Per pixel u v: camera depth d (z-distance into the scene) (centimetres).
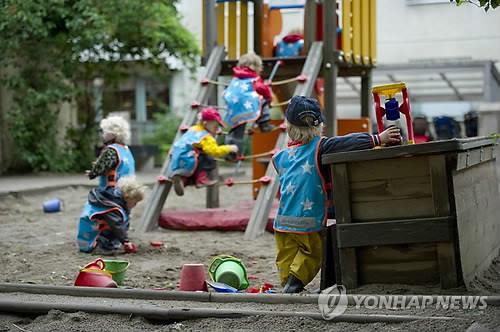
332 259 766
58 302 746
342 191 737
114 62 3000
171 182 1452
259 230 1327
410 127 785
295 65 1667
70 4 2644
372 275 740
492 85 3153
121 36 2881
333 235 756
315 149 802
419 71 3127
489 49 3422
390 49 3525
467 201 762
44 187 2133
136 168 3253
